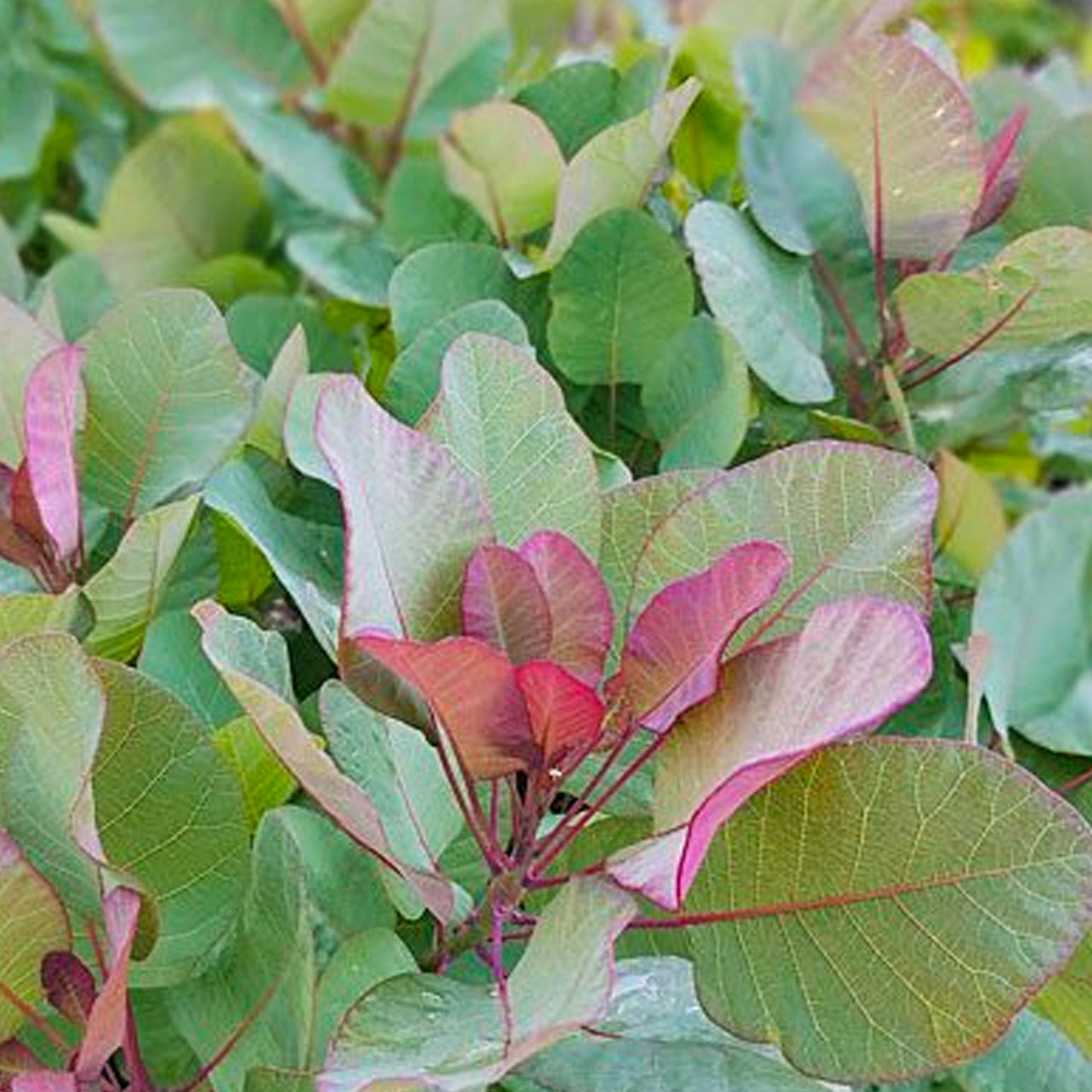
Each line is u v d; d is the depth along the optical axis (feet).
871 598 1.11
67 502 1.38
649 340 1.67
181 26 2.24
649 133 1.63
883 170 1.59
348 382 1.16
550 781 1.23
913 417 1.71
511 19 2.30
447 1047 1.09
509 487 1.29
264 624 1.61
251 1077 1.20
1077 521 1.72
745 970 1.23
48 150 2.67
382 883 1.29
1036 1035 1.41
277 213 2.30
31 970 1.19
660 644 1.18
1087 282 1.50
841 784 1.19
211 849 1.28
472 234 1.94
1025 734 1.59
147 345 1.46
